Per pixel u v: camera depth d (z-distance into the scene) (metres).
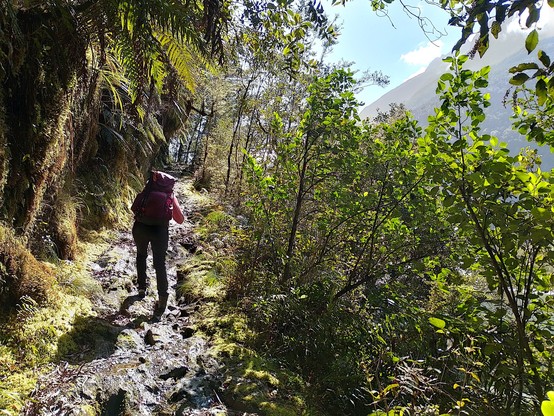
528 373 2.56
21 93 2.98
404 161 4.14
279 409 2.80
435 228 3.87
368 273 4.21
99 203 5.67
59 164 3.80
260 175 4.82
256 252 4.91
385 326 3.63
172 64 3.69
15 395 2.27
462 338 2.81
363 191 4.54
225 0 3.08
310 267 4.54
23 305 2.88
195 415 2.64
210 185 12.00
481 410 2.57
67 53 3.20
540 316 2.74
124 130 6.63
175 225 7.35
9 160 2.88
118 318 3.67
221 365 3.28
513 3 1.17
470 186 2.85
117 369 2.89
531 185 2.66
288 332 3.89
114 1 2.88
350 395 3.21
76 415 2.33
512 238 2.60
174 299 4.61
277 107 8.72
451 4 1.90
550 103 2.65
